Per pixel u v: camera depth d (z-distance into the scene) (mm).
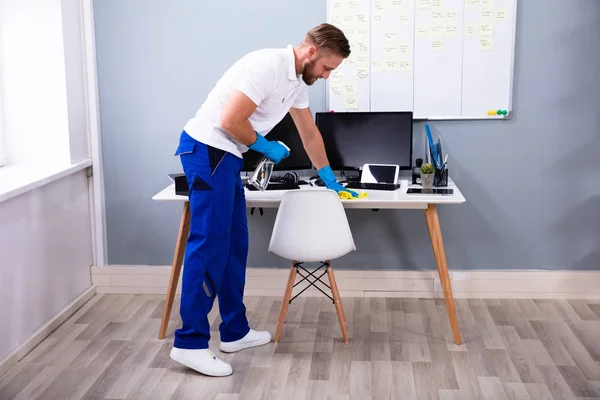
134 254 4129
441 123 3873
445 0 3738
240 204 3287
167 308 3521
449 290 3420
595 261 3980
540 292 4004
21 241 3338
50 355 3334
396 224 4008
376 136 3779
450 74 3807
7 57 3684
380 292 4051
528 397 2910
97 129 3971
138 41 3891
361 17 3779
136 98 3949
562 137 3859
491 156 3902
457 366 3189
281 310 3465
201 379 3105
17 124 3750
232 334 3373
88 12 3854
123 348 3412
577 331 3545
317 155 3508
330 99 3867
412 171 3807
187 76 3912
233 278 3314
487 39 3764
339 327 3637
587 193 3908
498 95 3814
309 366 3213
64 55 3672
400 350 3359
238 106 2922
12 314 3270
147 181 4043
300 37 3834
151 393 2984
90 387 3031
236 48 3867
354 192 3441
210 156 3033
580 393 2934
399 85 3832
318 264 4051
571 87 3809
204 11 3842
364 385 3029
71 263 3875
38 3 3629
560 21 3750
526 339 3461
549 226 3961
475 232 3994
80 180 3955
